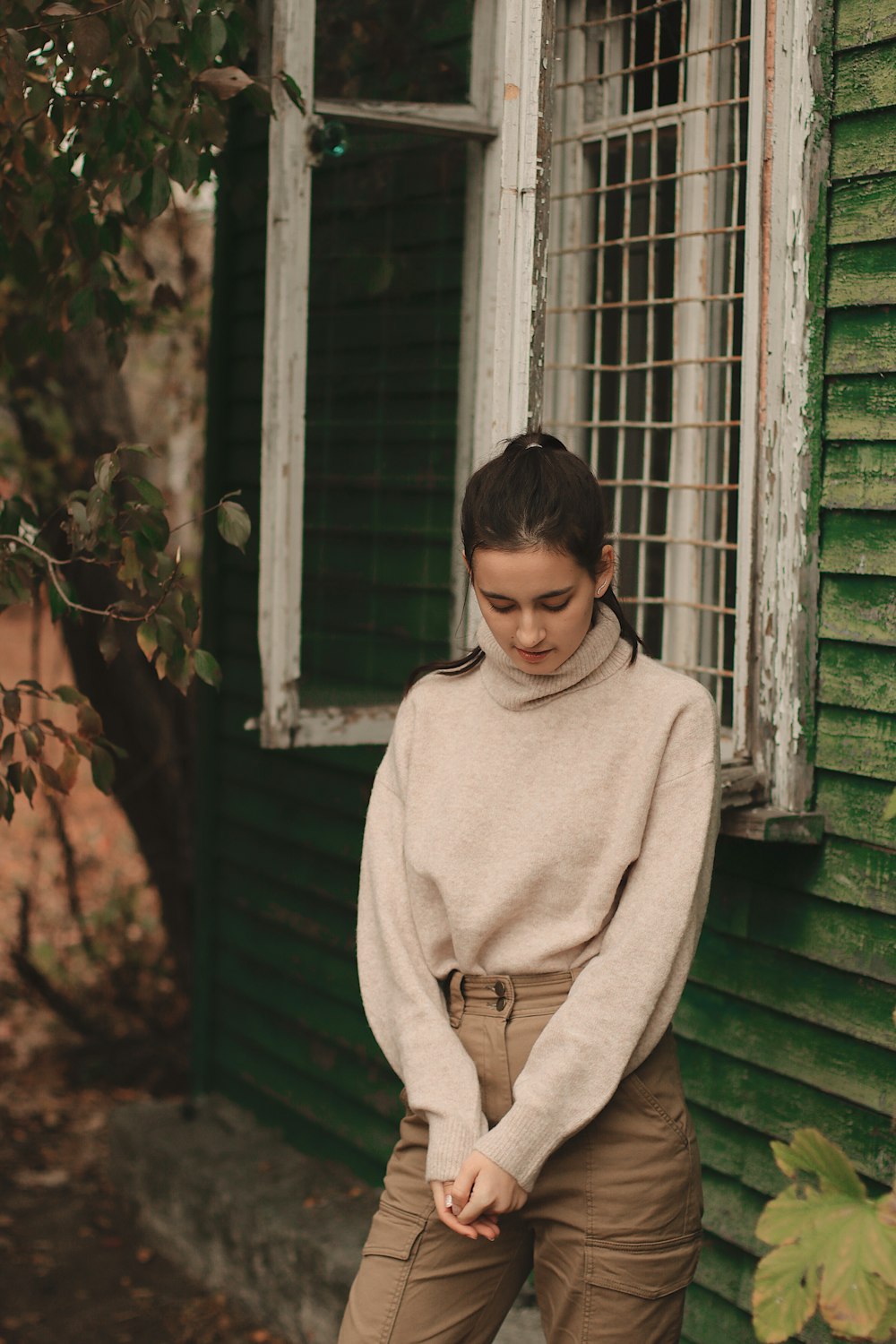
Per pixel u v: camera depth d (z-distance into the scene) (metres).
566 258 3.29
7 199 2.73
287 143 2.97
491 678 1.83
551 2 2.29
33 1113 4.78
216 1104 4.25
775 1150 1.52
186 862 5.06
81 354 4.66
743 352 2.50
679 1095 1.80
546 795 1.78
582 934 1.76
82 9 2.45
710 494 2.90
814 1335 2.40
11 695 2.51
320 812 3.83
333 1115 3.80
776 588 2.45
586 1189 1.75
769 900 2.53
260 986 4.10
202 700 4.27
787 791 2.44
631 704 1.78
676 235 2.85
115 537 2.42
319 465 3.56
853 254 2.32
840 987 2.42
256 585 4.07
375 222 3.41
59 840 5.20
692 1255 1.80
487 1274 1.83
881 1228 1.42
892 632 2.29
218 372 4.14
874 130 2.29
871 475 2.31
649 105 3.03
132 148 2.64
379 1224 1.86
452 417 3.53
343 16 3.11
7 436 5.00
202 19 2.34
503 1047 1.78
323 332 3.45
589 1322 1.76
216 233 4.10
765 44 2.39
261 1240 3.46
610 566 1.75
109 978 5.18
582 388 3.31
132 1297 3.64
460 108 3.23
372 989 1.88
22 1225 4.01
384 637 3.74
